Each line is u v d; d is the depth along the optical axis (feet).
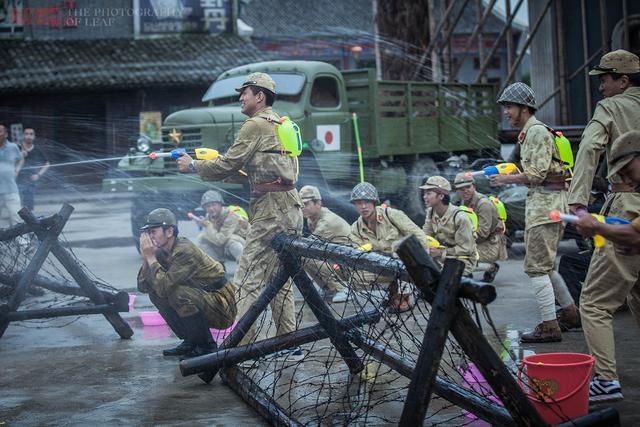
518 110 21.16
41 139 88.38
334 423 15.80
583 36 61.26
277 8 123.75
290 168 19.80
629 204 15.62
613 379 16.20
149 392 18.19
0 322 22.16
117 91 88.74
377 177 42.78
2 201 37.22
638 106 16.38
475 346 11.94
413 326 23.31
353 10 125.08
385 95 42.50
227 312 20.54
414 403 11.80
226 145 38.91
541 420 11.98
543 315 21.39
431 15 56.95
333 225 27.35
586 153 16.28
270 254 19.75
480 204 30.09
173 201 38.37
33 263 22.68
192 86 88.12
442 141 46.34
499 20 120.88
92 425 16.05
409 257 12.05
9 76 85.10
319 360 20.15
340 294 25.81
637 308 16.47
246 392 17.08
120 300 23.18
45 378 19.51
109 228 53.98
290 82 40.96
